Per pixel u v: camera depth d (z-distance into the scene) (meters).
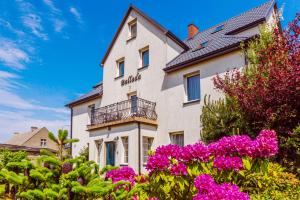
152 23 15.52
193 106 12.70
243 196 3.00
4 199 3.25
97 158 15.61
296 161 7.65
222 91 10.62
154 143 14.04
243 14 15.91
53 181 2.81
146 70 15.44
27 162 2.92
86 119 20.23
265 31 10.20
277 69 7.96
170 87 13.97
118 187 3.10
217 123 9.45
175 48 15.20
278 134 7.87
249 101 8.34
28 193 2.56
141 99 14.64
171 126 13.53
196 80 13.15
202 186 3.21
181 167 3.60
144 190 3.67
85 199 2.73
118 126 14.37
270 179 6.16
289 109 7.70
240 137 3.94
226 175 3.66
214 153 3.90
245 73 9.38
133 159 13.09
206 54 12.20
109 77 18.11
